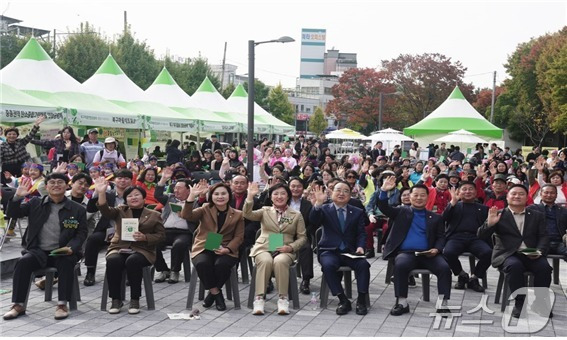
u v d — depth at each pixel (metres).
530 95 51.75
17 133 12.22
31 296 7.70
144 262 7.10
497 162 14.87
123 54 42.88
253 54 17.25
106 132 21.22
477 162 23.20
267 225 7.62
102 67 20.77
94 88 19.97
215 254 7.37
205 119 23.75
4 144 11.98
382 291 8.34
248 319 6.86
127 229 7.13
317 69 149.38
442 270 7.27
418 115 59.47
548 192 8.44
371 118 62.12
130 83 21.00
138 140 22.38
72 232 7.07
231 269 7.32
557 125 41.97
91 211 8.27
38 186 9.66
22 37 41.44
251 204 7.60
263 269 7.16
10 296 7.56
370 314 7.14
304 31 148.50
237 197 8.98
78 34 40.41
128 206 7.40
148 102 20.86
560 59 39.91
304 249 8.28
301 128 85.56
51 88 16.20
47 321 6.62
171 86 24.42
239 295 7.96
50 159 13.87
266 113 31.52
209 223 7.48
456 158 23.55
